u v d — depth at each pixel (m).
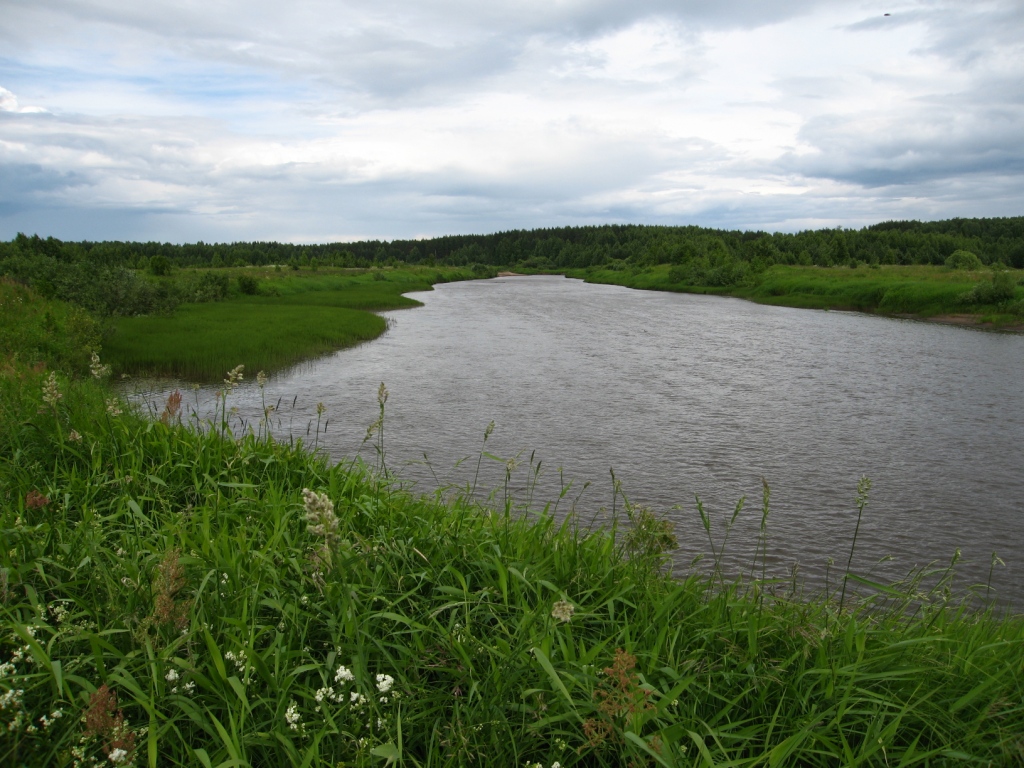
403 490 7.13
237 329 30.36
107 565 4.11
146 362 22.41
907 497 11.22
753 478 12.08
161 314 35.94
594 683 3.23
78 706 2.85
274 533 4.73
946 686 3.63
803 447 14.17
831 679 3.42
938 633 4.34
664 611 4.05
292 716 2.87
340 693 3.08
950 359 26.88
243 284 55.72
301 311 40.81
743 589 5.88
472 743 2.95
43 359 16.00
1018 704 3.48
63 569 3.96
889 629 4.50
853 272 72.75
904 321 42.47
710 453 13.60
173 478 6.27
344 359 25.84
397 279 91.25
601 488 11.17
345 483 6.35
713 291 72.94
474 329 37.44
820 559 8.63
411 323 41.00
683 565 8.17
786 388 20.67
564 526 5.61
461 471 11.66
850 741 3.28
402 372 22.83
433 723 3.13
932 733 3.27
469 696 3.16
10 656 3.31
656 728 3.13
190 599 3.45
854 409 17.89
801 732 2.92
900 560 8.72
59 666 2.86
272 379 21.28
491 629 3.76
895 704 3.35
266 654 3.30
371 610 3.79
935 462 13.22
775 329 37.66
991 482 12.03
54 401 6.71
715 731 3.09
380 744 2.81
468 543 4.86
